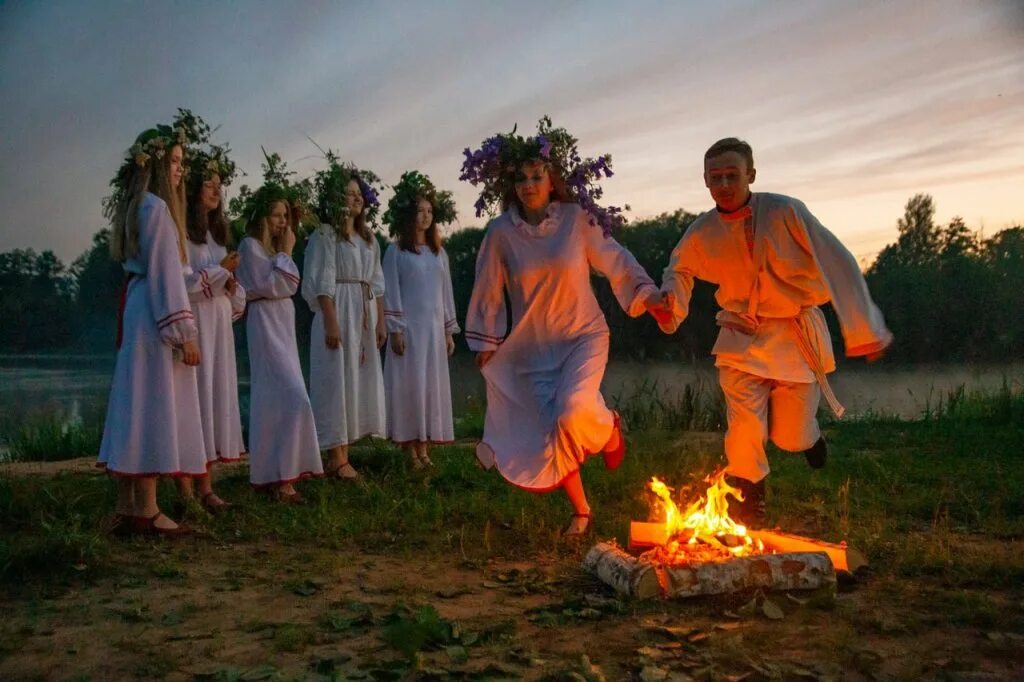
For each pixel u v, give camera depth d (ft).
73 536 15.84
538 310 18.40
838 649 11.30
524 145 17.95
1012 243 116.47
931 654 11.23
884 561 15.42
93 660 11.29
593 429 17.22
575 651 11.46
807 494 21.81
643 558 14.23
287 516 19.84
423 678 10.51
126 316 18.13
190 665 11.09
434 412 27.14
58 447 35.86
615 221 18.35
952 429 33.76
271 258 22.66
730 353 17.70
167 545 17.56
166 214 18.01
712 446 29.91
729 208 17.30
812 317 17.84
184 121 20.56
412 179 27.68
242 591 14.42
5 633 12.21
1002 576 14.35
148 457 17.67
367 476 25.61
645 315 100.63
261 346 22.35
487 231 18.81
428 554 16.78
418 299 27.25
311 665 11.02
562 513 19.47
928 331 112.57
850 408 55.93
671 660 11.07
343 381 25.35
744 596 13.19
